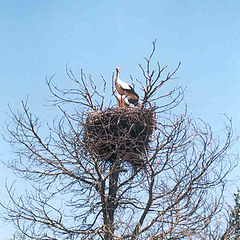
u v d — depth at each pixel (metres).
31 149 14.61
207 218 12.79
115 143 13.98
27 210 13.94
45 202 14.01
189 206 12.98
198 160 13.46
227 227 12.52
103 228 13.37
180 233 12.58
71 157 14.38
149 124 14.59
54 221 13.94
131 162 14.65
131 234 12.84
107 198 14.16
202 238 12.17
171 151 13.38
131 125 14.09
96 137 14.02
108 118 14.62
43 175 14.63
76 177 14.38
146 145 14.74
